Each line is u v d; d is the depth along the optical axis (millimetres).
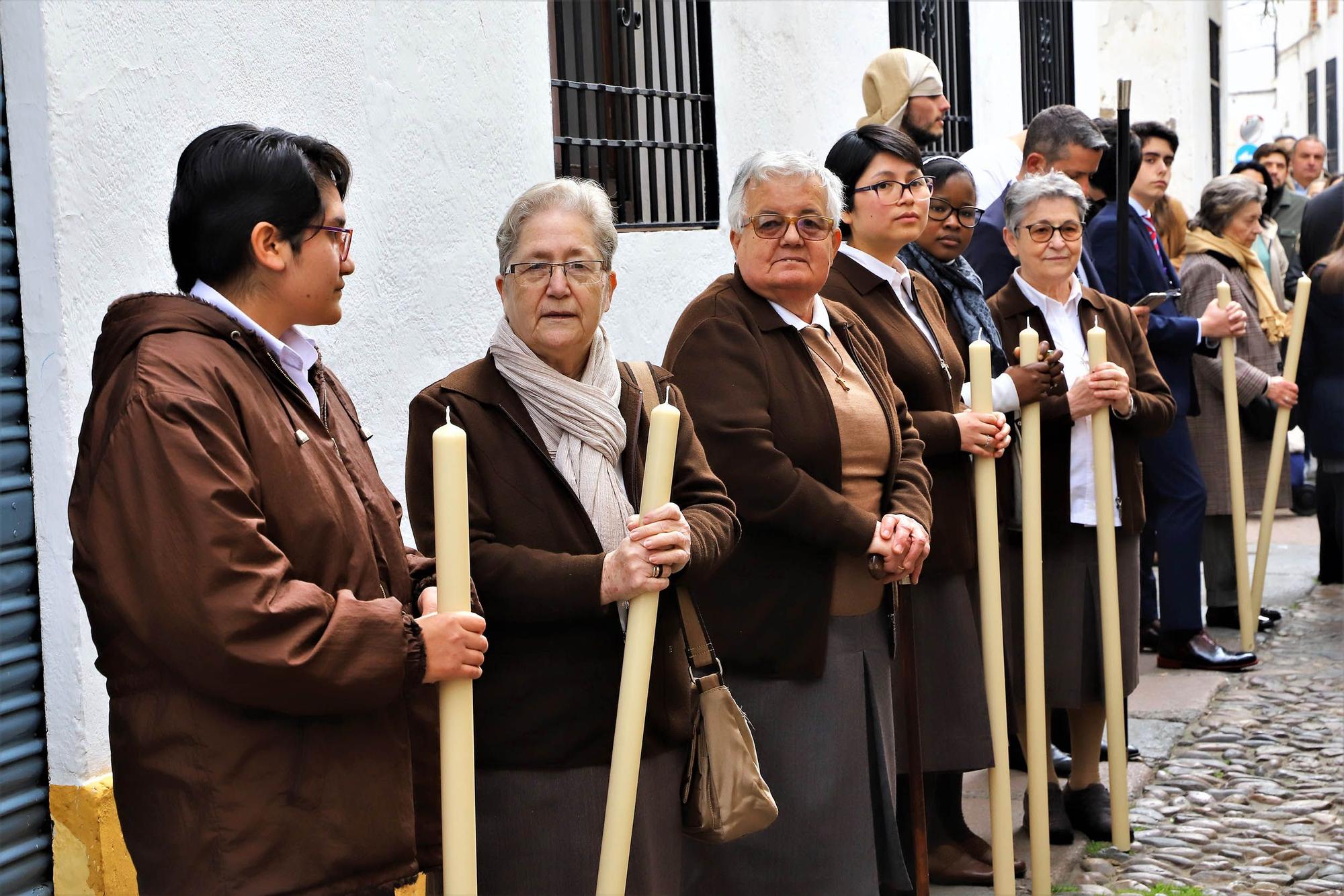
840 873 2887
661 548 2139
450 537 1902
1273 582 7277
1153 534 5898
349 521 1979
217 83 3029
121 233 2771
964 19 7918
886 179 3283
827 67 6078
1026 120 9289
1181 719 5004
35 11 2582
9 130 2617
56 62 2607
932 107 4801
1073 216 3799
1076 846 3867
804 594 2873
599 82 4914
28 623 2652
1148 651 6027
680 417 2488
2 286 2611
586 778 2348
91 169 2695
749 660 2887
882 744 2967
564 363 2408
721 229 5289
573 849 2352
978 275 4312
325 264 2000
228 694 1798
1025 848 3836
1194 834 3938
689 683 2430
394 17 3598
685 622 2436
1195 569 5637
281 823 1869
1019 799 4219
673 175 5215
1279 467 5836
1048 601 3850
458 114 3844
